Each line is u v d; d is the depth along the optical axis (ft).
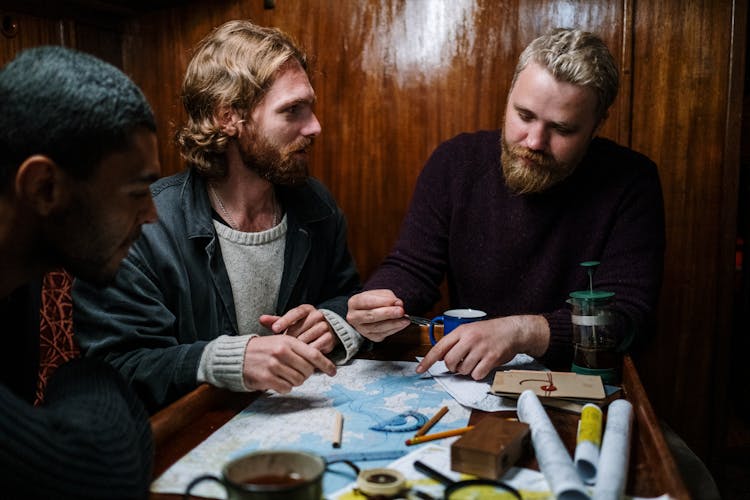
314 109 8.78
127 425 2.99
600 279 5.69
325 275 6.26
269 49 5.31
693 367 8.16
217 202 5.58
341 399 4.16
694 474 4.21
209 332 5.45
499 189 6.20
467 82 8.30
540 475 3.12
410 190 8.68
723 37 7.56
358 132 8.71
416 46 8.37
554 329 4.75
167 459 3.37
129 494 2.75
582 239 5.97
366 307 4.87
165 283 5.20
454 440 3.53
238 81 5.19
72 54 3.00
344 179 8.85
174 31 8.99
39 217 3.00
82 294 4.83
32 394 4.40
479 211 6.27
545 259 6.03
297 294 5.90
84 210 3.01
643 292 5.43
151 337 4.83
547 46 5.39
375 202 8.81
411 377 4.57
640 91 7.87
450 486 2.94
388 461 3.32
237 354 4.19
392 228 8.81
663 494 2.99
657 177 6.05
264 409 4.00
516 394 3.99
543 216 6.01
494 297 6.25
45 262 3.23
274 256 5.68
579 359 4.52
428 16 8.28
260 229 5.76
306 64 5.77
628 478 3.15
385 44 8.45
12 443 2.60
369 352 5.14
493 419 3.48
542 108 5.35
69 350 6.34
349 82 8.63
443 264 6.42
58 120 2.83
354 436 3.61
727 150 7.68
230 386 4.19
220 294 5.41
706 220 7.91
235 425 3.77
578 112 5.33
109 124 2.92
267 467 2.73
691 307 8.08
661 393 8.29
